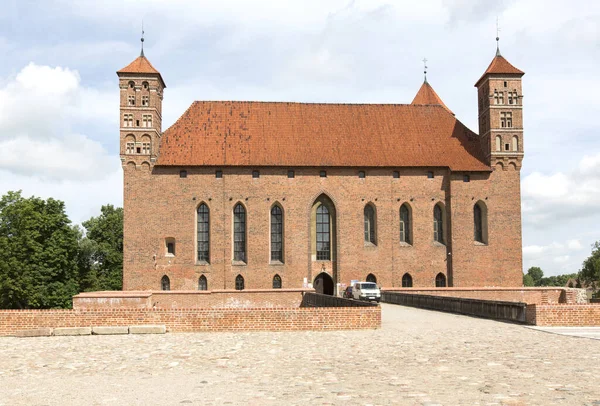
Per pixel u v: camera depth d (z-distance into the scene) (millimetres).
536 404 12133
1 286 73188
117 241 100875
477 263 71750
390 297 57406
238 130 74438
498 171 73250
